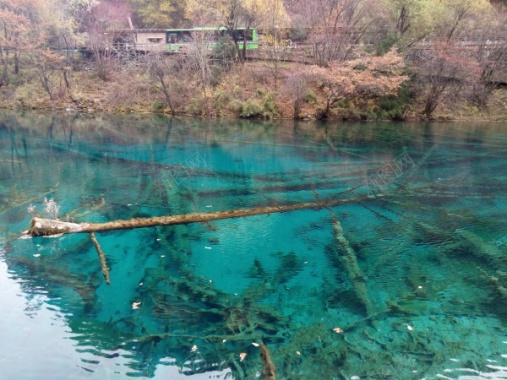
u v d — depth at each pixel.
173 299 5.10
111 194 9.34
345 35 23.41
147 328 4.49
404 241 6.99
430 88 22.59
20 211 8.12
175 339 4.30
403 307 5.03
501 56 23.16
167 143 15.88
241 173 11.37
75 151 14.25
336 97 22.20
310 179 10.71
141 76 25.42
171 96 24.48
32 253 6.21
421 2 22.05
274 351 4.15
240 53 27.42
